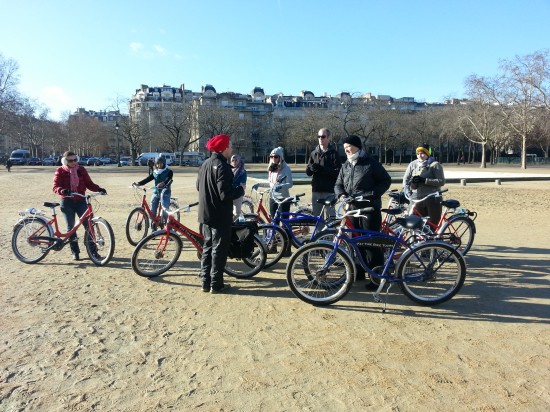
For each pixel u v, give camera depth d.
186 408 2.78
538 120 38.25
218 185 4.66
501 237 8.23
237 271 5.64
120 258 6.55
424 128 66.06
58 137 79.69
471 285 5.25
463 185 22.48
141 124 65.69
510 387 3.01
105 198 15.29
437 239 4.80
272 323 4.12
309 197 16.09
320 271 4.62
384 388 3.00
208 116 63.19
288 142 71.88
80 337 3.79
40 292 4.96
